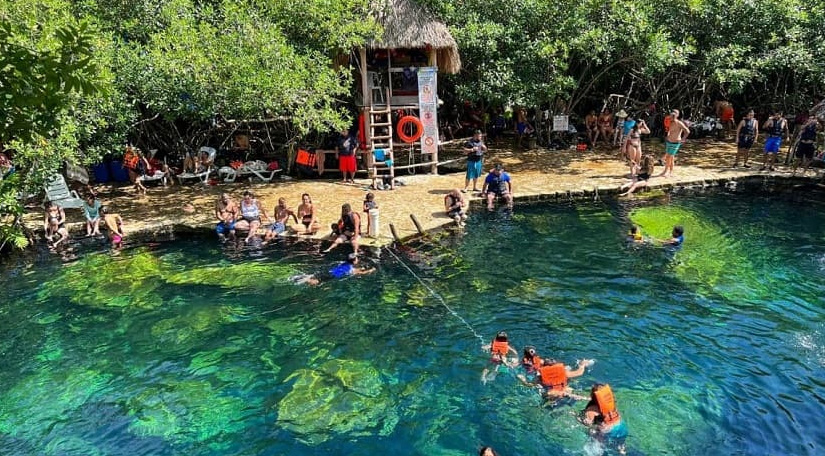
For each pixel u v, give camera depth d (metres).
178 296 11.25
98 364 9.07
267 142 22.25
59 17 12.59
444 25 18.88
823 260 12.23
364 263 12.56
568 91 23.20
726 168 19.11
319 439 7.31
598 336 9.45
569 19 19.58
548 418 7.50
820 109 18.41
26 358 9.26
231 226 14.41
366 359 9.03
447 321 10.09
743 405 7.70
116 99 14.55
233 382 8.55
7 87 2.95
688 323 9.80
